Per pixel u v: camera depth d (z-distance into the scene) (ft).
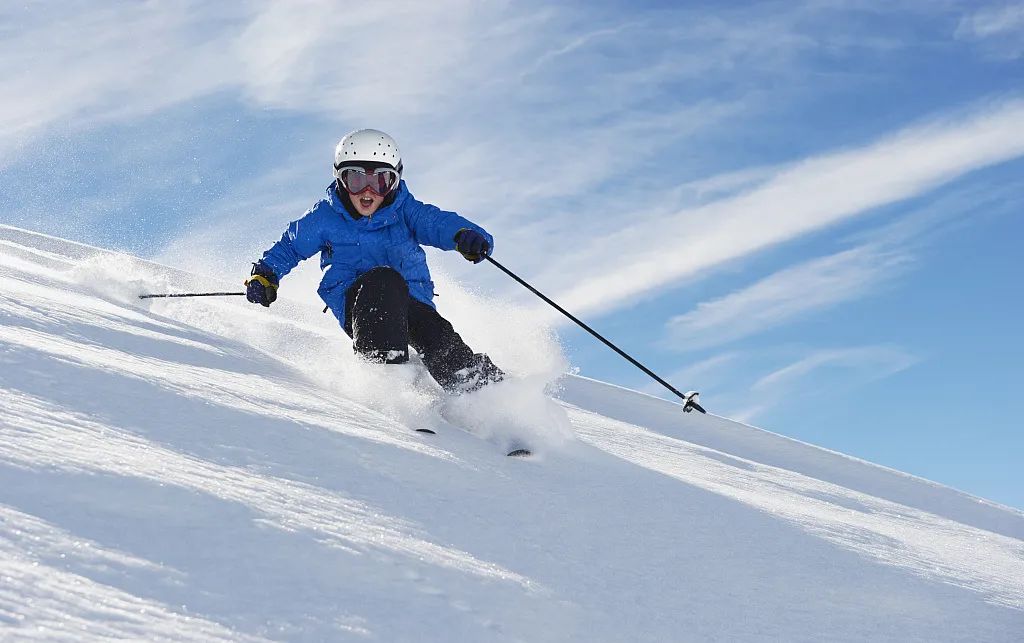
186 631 3.29
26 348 6.57
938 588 7.66
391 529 5.26
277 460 5.94
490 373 10.46
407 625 4.02
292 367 10.97
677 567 6.48
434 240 12.68
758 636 5.56
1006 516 16.65
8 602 3.03
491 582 4.92
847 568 7.63
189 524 4.29
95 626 3.08
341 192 12.57
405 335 10.93
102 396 6.05
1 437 4.58
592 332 12.75
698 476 11.16
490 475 7.55
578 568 5.78
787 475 13.87
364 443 7.12
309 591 4.02
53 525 3.78
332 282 12.78
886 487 17.11
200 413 6.42
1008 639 6.73
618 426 14.97
